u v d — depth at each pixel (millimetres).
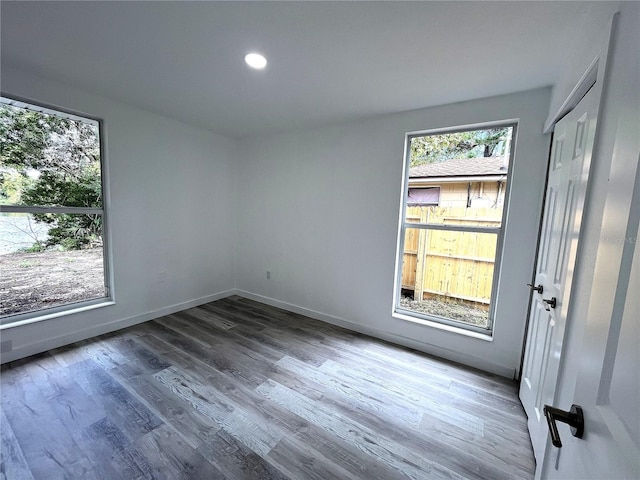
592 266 944
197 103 2621
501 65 1775
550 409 680
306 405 1906
